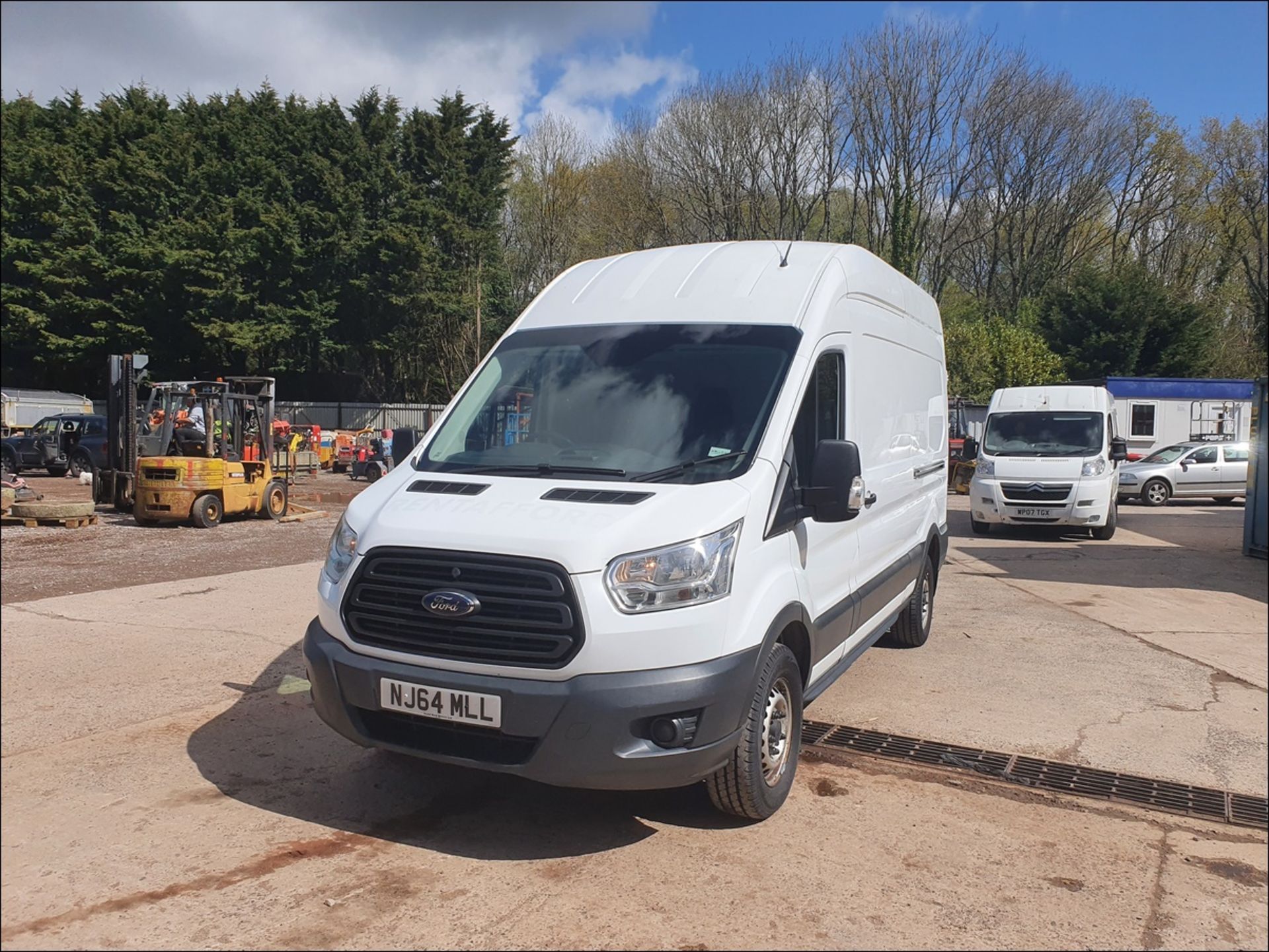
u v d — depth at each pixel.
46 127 41.25
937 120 40.25
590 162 40.41
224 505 15.82
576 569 3.65
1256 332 40.69
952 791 4.82
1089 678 6.95
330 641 4.10
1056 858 4.10
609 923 3.46
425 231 37.09
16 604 8.92
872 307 6.03
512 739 3.73
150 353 36.34
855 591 5.51
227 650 7.21
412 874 3.80
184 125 39.75
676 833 4.22
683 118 39.47
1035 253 44.62
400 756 5.08
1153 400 26.23
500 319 39.41
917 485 7.18
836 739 5.55
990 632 8.45
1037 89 42.19
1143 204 43.31
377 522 4.12
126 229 35.81
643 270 5.62
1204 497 23.86
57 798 4.49
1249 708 6.31
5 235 36.66
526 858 3.96
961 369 32.25
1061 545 14.65
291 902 3.57
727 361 4.76
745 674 3.85
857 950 3.34
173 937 3.33
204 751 5.12
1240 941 3.47
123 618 8.30
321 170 36.50
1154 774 5.11
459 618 3.74
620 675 3.63
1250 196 38.72
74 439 25.34
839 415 5.24
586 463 4.42
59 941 3.29
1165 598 10.24
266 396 17.08
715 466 4.27
